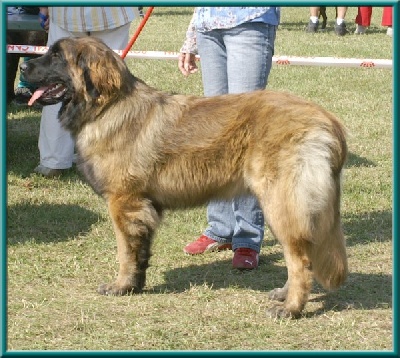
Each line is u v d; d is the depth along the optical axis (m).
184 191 5.38
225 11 5.89
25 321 4.99
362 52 16.81
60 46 5.40
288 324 4.98
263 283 5.84
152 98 5.39
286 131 5.00
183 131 5.29
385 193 8.09
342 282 5.21
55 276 5.92
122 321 4.97
